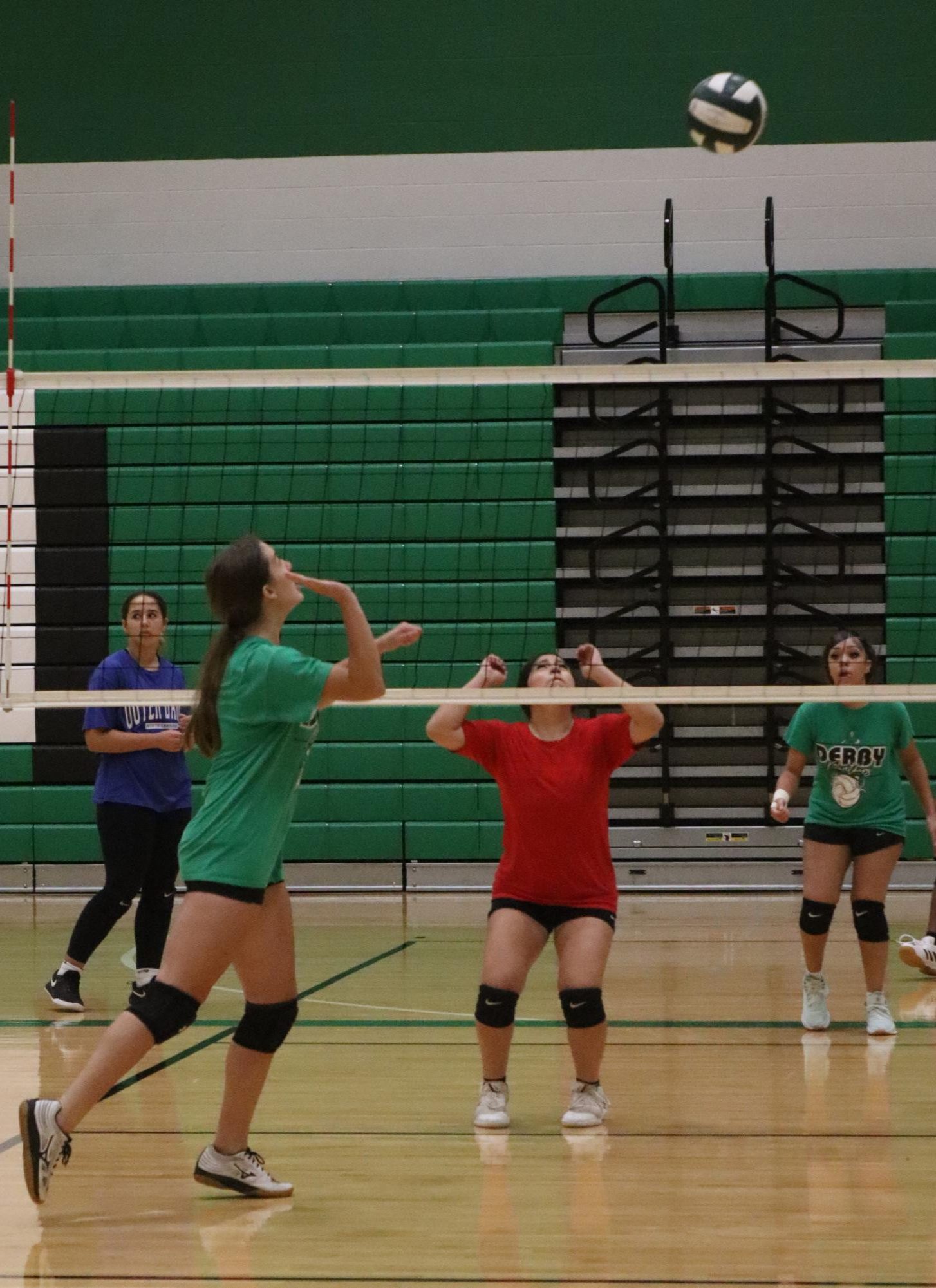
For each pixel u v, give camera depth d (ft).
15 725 44.29
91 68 51.42
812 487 44.78
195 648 44.21
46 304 50.01
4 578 44.68
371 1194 13.98
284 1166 15.05
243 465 44.75
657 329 47.85
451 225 50.37
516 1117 17.19
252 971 13.65
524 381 22.30
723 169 49.65
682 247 49.62
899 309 46.96
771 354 43.98
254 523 44.55
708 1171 14.66
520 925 16.98
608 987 26.66
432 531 44.34
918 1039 21.76
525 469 44.32
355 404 44.80
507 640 43.83
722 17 50.08
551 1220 13.03
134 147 51.16
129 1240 12.55
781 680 43.37
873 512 44.52
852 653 22.34
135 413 45.06
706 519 44.78
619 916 37.47
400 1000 25.64
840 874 22.49
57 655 44.45
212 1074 19.69
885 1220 12.92
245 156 50.90
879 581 44.01
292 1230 12.80
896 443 44.16
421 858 43.73
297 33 51.13
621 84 50.24
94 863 44.16
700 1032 22.40
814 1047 21.26
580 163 50.14
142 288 49.88
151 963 24.93
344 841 43.80
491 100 50.57
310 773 44.06
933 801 23.27
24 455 44.98
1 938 34.88
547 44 50.49
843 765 22.39
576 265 49.88
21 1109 12.74
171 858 25.09
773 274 44.11
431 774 43.73
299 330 47.73
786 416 44.70
